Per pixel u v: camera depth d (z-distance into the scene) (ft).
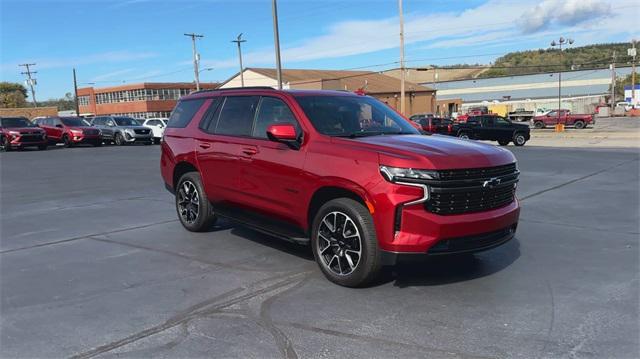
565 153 65.36
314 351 11.63
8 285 16.29
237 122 20.53
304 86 212.43
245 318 13.53
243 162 19.31
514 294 15.07
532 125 178.19
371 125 18.31
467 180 14.60
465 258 18.75
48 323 13.34
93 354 11.62
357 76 259.39
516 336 12.25
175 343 12.11
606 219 25.39
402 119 19.97
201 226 22.81
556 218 25.75
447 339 12.14
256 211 19.22
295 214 17.34
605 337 12.13
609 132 128.88
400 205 14.25
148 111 278.05
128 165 56.34
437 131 105.29
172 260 18.90
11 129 83.41
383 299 14.76
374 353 11.50
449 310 13.91
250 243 21.33
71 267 18.16
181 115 24.41
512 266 17.79
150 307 14.35
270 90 19.44
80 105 325.21
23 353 11.70
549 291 15.28
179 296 15.19
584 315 13.44
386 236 14.48
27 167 55.36
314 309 14.07
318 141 16.76
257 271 17.52
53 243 21.62
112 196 34.27
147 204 31.01
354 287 15.66
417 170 14.12
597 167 47.96
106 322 13.37
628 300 14.47
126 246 20.98
